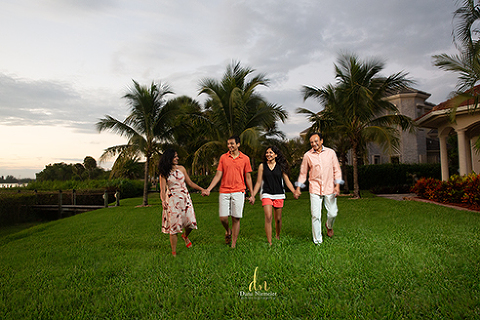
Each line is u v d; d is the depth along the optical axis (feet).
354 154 49.21
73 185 70.54
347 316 8.64
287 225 22.50
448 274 11.30
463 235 17.22
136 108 48.93
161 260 14.20
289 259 13.38
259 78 53.36
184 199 15.25
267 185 16.69
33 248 19.56
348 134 50.03
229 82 51.44
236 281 11.25
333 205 16.71
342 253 14.02
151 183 106.52
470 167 48.42
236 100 48.21
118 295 10.55
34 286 11.96
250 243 16.60
